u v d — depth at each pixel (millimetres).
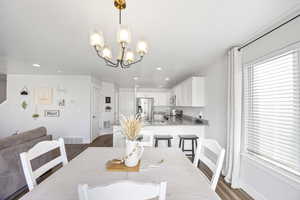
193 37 1997
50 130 4652
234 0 1276
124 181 607
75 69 3889
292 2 1293
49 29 1790
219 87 2922
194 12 1444
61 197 877
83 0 1275
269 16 1512
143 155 1639
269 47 1772
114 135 3389
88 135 4715
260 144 1974
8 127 4578
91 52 2594
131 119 1365
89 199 602
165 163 1411
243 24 1669
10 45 2283
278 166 1657
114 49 2426
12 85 4602
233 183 2221
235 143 2223
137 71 4043
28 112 4621
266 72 1871
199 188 981
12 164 1946
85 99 4711
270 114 1820
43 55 2758
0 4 1315
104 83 6035
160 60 3035
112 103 6191
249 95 2172
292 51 1511
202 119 3713
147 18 1546
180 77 4828
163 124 3414
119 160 1429
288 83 1588
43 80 4660
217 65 3000
